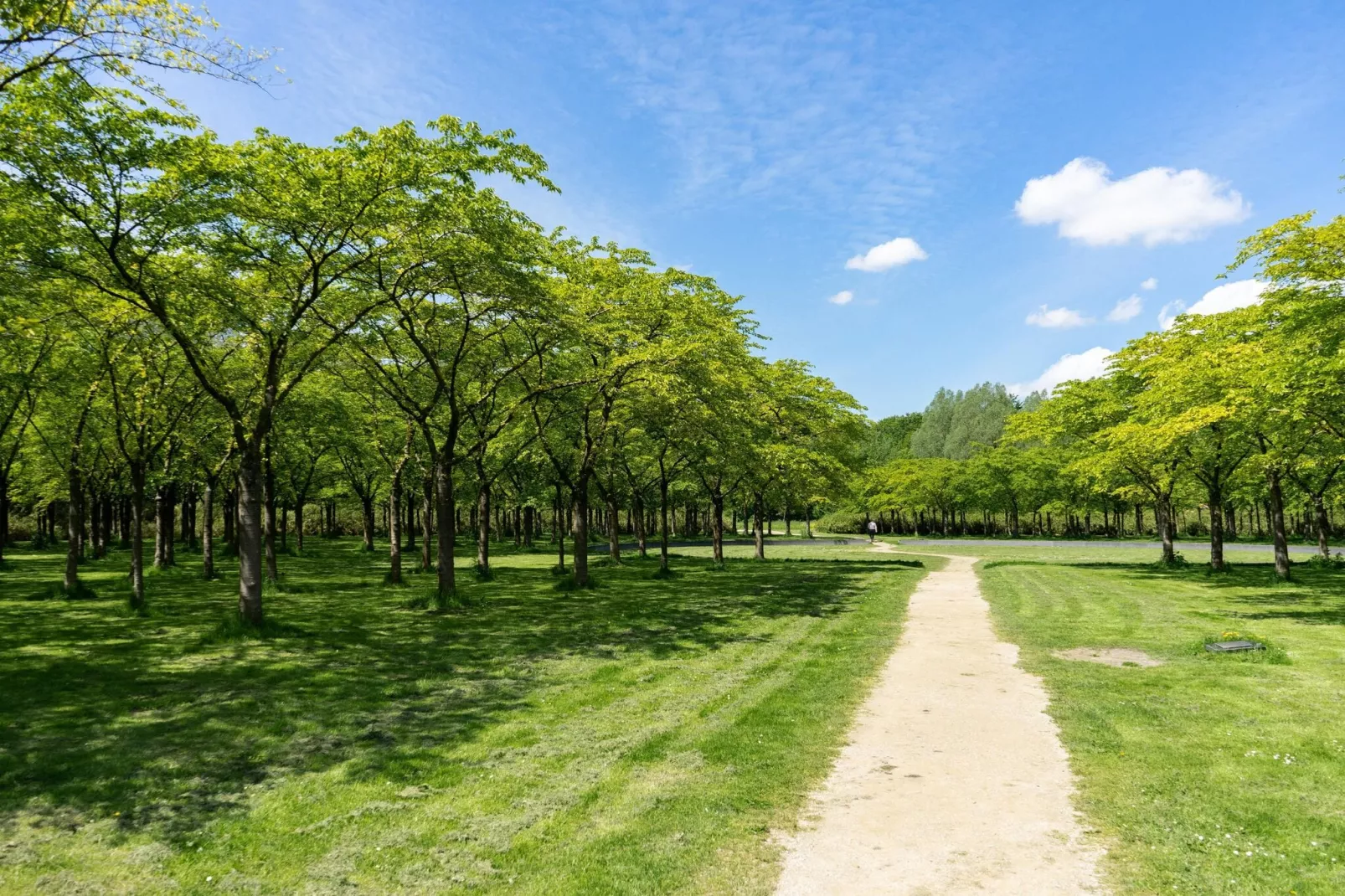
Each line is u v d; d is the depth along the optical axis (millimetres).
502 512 65125
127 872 5398
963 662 12500
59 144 11758
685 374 21250
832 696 10297
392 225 15453
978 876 5262
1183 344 23984
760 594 22875
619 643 14461
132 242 13789
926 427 111438
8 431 30500
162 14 9430
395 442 31625
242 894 5074
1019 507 76312
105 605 20172
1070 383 31297
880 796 6742
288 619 17625
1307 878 5039
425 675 11695
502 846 5781
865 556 44969
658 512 82375
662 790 6922
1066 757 7684
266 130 13414
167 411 21516
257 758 7820
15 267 13477
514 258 16719
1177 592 22094
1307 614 16844
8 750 8047
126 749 8086
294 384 15930
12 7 9109
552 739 8445
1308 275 15492
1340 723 8492
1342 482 29953
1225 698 9641
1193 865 5305
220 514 68250
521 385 26344
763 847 5742
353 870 5414
